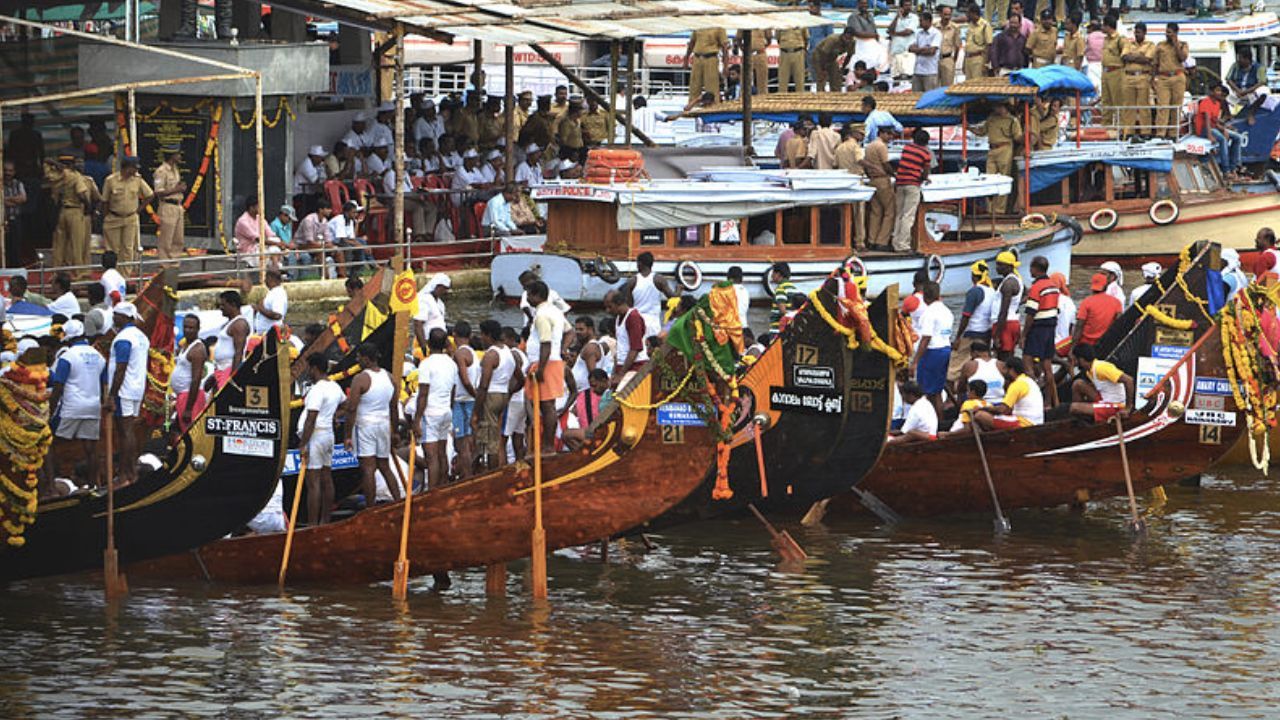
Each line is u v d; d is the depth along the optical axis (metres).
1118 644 42.09
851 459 47.50
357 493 50.78
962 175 90.94
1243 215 100.44
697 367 45.66
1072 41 110.19
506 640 42.28
